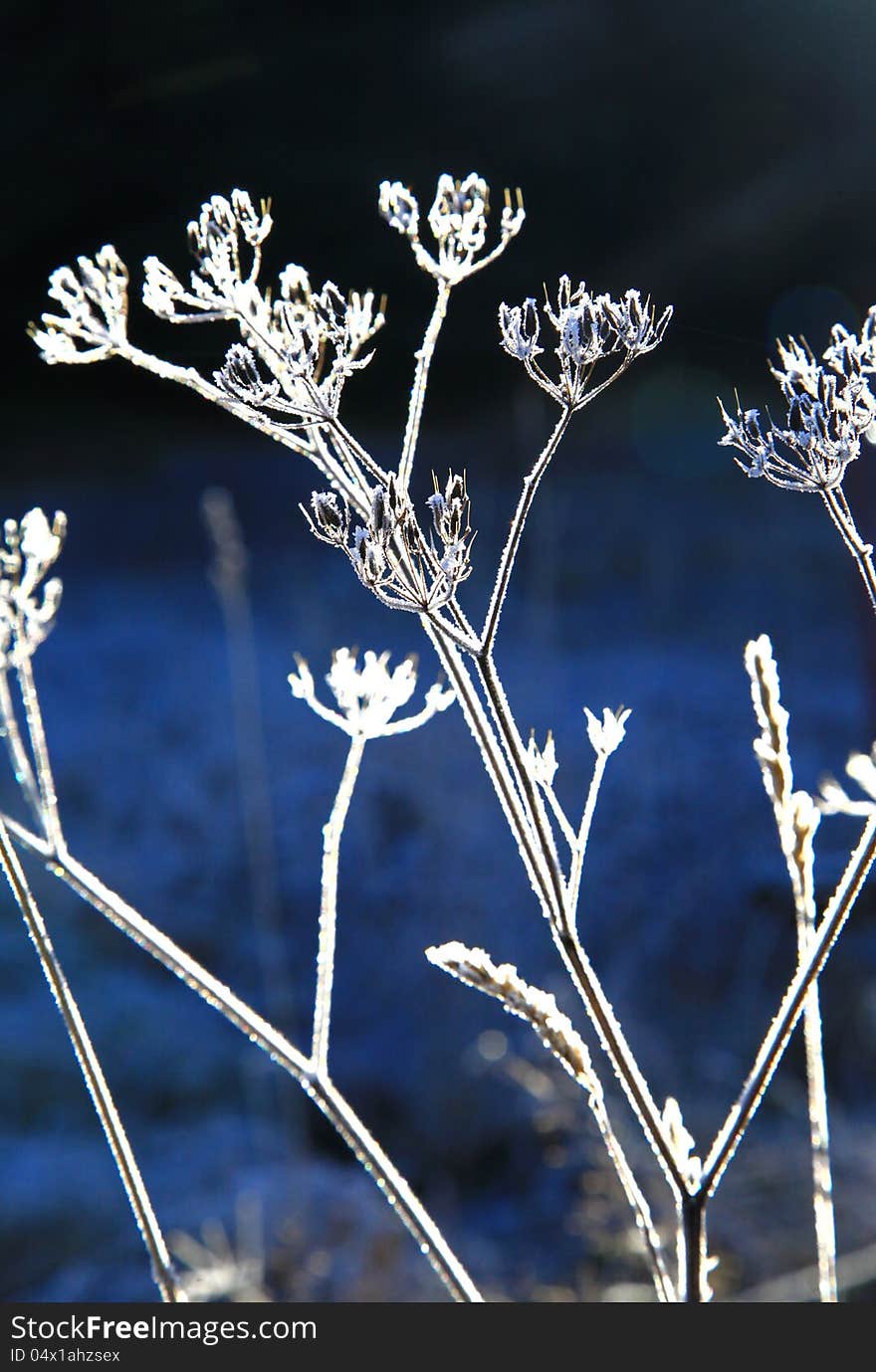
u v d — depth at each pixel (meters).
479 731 0.78
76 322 0.78
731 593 9.10
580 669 7.26
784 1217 3.23
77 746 6.62
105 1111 0.81
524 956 4.49
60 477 12.65
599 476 11.59
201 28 10.78
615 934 4.49
